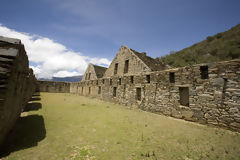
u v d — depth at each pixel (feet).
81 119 20.77
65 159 9.12
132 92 37.04
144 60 42.22
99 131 15.39
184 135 14.76
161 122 20.63
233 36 96.48
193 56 95.91
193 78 22.48
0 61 9.54
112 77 48.29
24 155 9.36
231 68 18.20
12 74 10.85
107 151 10.56
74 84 100.22
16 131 13.85
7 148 10.21
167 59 107.86
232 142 12.91
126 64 46.96
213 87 19.75
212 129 17.62
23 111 23.97
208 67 20.71
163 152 10.61
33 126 15.96
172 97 25.55
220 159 9.71
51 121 18.76
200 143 12.55
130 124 18.80
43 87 98.32
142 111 30.68
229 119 17.49
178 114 23.98
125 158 9.55
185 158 9.77
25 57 18.38
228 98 18.01
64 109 28.86
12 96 12.27
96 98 59.06
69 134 14.06
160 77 28.73
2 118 9.83
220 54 81.05
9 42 10.69
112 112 27.78
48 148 10.66
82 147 11.11
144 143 12.34
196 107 21.40
